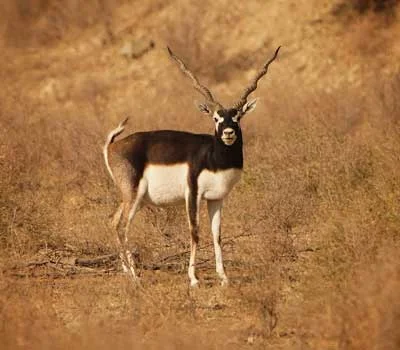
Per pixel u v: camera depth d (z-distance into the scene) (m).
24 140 45.16
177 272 30.06
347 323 21.47
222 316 24.84
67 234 33.75
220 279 28.41
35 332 21.98
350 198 30.50
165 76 70.38
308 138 41.69
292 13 73.00
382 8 71.62
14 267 29.52
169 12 77.62
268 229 31.75
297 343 22.25
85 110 64.44
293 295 24.84
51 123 54.06
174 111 56.41
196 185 28.81
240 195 37.25
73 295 26.66
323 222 30.00
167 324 23.50
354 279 22.95
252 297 24.14
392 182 29.55
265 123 51.78
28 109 58.22
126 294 26.48
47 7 81.31
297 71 67.62
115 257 30.89
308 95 58.41
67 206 38.56
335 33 70.38
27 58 76.25
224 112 28.70
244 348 22.20
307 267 25.56
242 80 68.12
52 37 78.69
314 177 37.06
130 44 74.25
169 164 29.36
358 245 24.97
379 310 21.02
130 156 29.91
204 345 21.97
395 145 34.38
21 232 32.22
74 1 80.31
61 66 74.25
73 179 41.97
